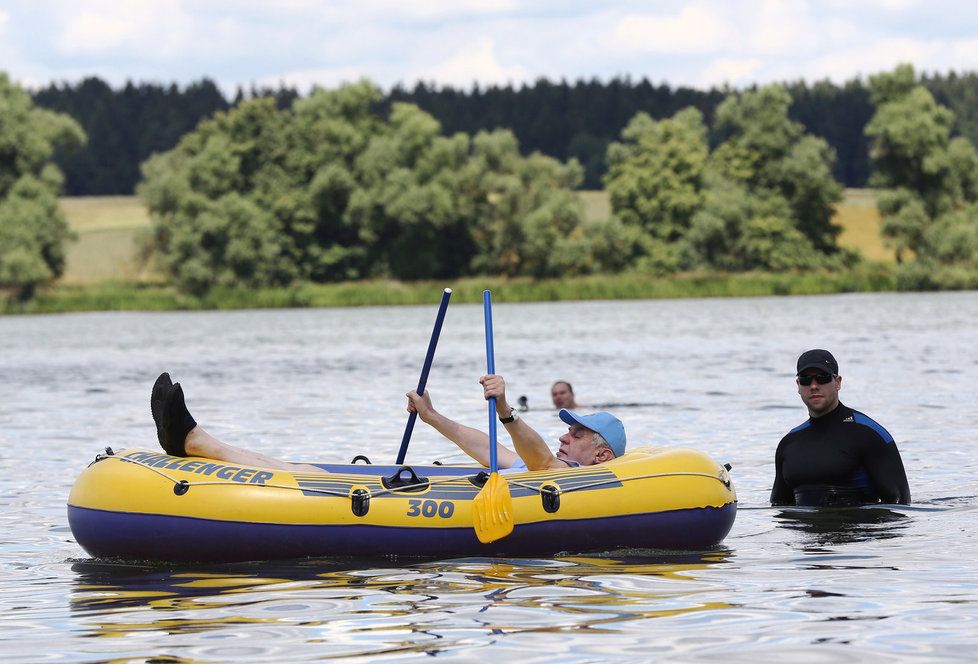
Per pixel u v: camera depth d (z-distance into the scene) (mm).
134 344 84562
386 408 38469
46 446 30188
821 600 13430
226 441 30203
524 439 17125
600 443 17625
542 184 186500
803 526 18297
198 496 15992
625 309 127625
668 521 16531
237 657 11391
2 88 166250
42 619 13023
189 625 12641
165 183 174375
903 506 19734
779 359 56281
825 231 194875
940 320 89938
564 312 123188
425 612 13047
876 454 19906
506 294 160125
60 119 169125
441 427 19234
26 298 159250
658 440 29000
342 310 152625
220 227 166250
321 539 15875
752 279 166250
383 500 16047
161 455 17047
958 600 13312
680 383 44719
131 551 16141
